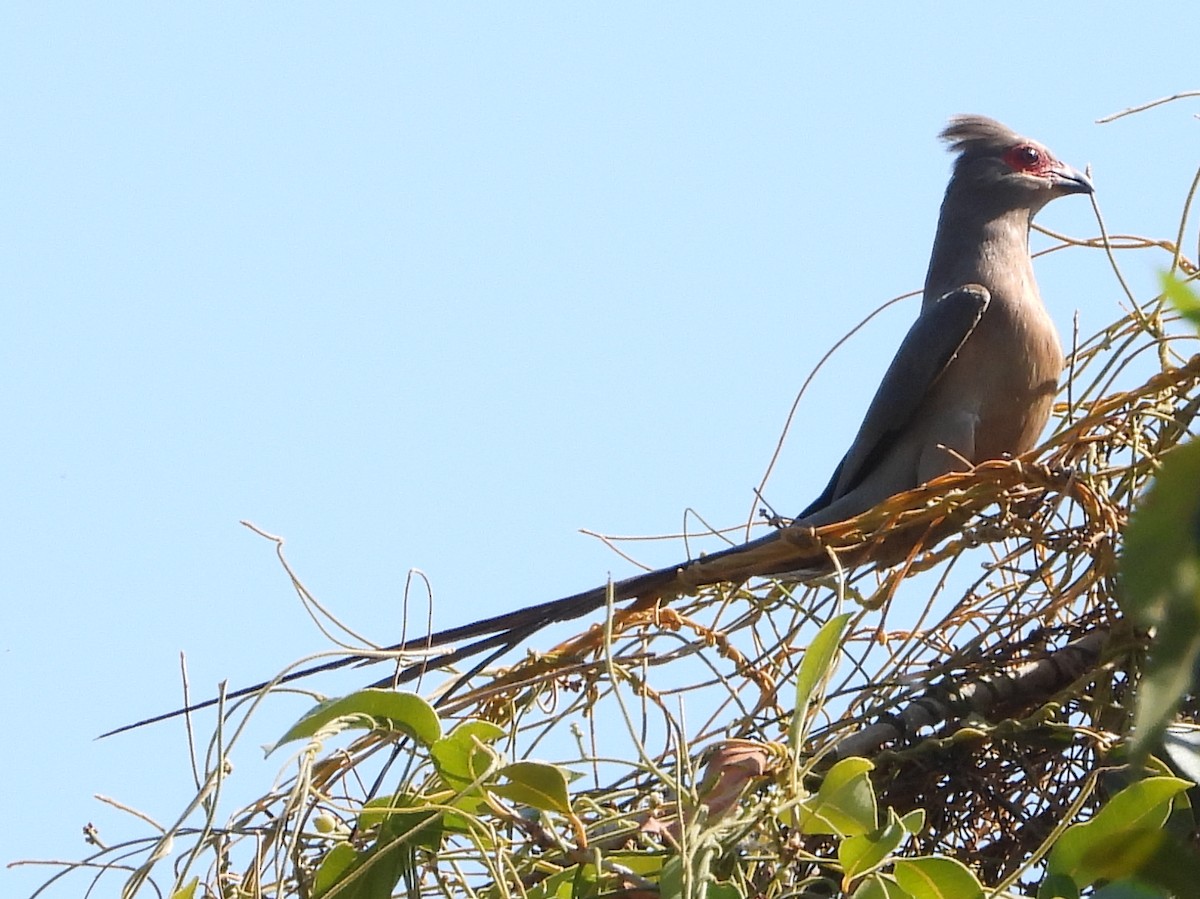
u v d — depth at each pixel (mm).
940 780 7645
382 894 6406
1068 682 7789
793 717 6320
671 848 6352
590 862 6176
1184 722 6730
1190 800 6750
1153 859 3291
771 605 8250
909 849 7625
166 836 6191
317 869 6730
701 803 6367
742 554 8609
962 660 7758
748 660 8062
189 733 6832
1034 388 10500
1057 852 5910
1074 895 5793
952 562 8453
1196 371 7938
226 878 6859
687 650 7957
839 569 7555
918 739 7621
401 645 7723
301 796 6465
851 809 6020
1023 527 8047
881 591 8047
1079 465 8203
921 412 10641
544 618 8758
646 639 7910
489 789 6227
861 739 7562
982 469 8078
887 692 7797
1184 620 2525
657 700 7586
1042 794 7582
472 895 6465
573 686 8086
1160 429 8133
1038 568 8219
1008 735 7367
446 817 6461
